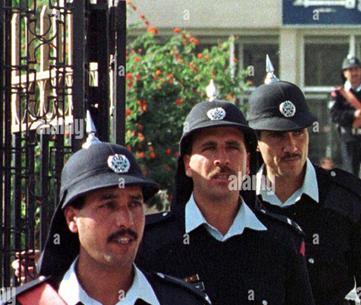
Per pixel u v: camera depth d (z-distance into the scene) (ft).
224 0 66.90
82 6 22.57
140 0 64.28
